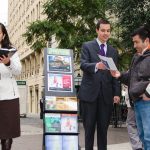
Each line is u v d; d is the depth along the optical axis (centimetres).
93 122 674
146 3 1775
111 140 1261
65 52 719
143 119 535
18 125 649
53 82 693
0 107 637
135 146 807
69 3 1975
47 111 680
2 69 638
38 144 1098
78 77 2145
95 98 665
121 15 1827
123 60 1908
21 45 5756
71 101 692
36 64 4750
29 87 5181
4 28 656
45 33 1967
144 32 557
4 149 661
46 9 2014
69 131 684
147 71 523
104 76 670
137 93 528
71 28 2006
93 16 1994
